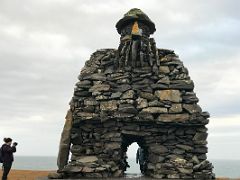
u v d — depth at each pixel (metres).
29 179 14.34
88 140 14.05
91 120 14.09
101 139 13.97
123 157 15.51
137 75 14.70
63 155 13.85
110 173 13.15
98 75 14.91
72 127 14.29
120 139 13.79
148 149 14.04
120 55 15.25
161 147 13.80
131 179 12.10
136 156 16.62
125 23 15.71
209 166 13.16
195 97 14.23
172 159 13.37
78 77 15.16
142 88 14.38
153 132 14.06
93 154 13.80
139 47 15.16
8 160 11.67
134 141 15.95
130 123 14.03
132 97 14.06
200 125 13.98
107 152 13.66
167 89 14.34
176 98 14.09
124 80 14.48
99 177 12.65
